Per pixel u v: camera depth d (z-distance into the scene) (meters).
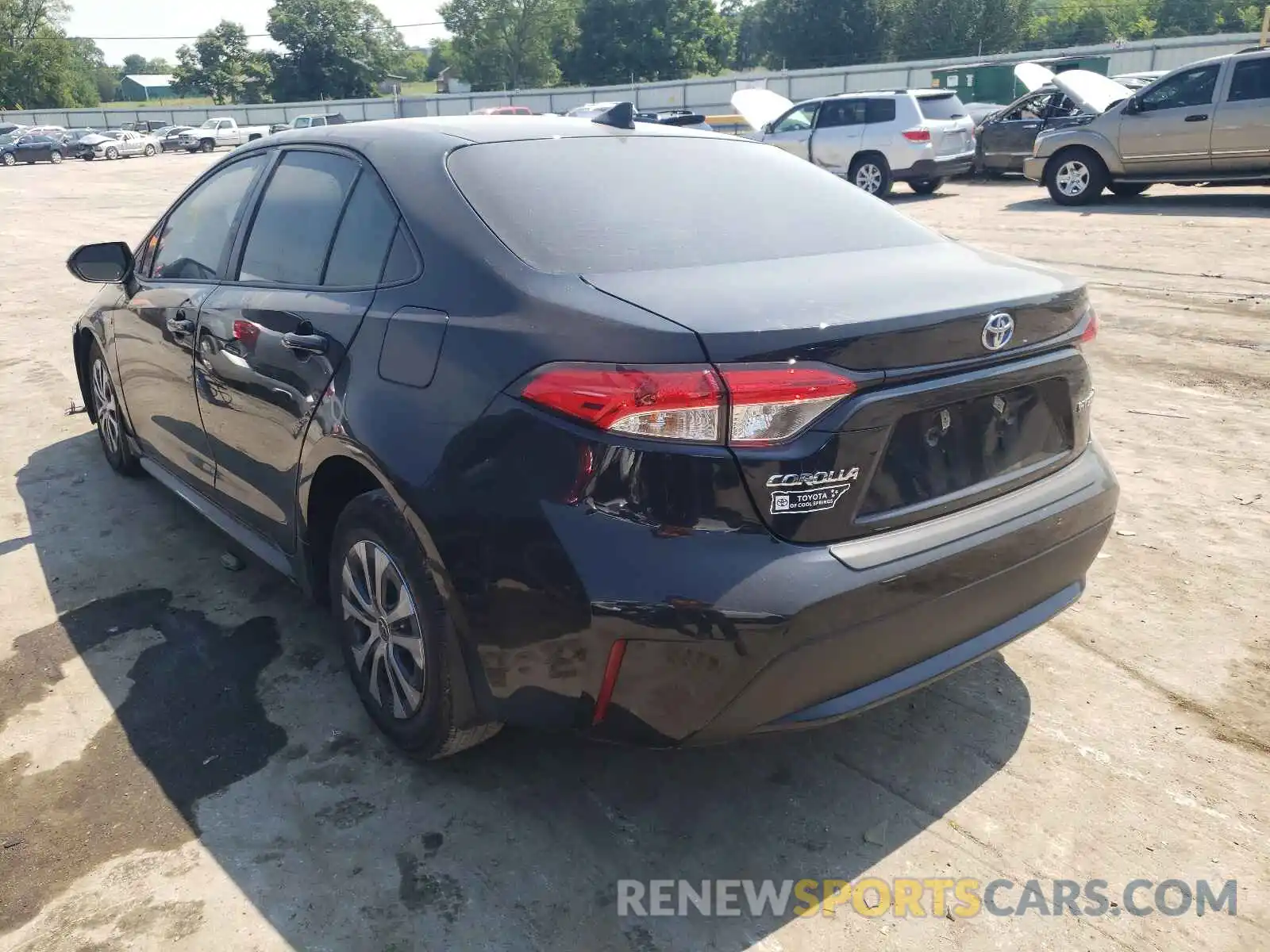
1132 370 6.02
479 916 2.19
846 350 1.99
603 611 1.99
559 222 2.49
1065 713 2.88
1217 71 12.19
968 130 16.81
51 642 3.32
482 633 2.20
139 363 3.98
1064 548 2.47
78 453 5.19
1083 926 2.15
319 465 2.67
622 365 1.97
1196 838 2.39
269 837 2.42
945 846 2.38
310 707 2.95
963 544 2.20
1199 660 3.11
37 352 7.48
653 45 85.25
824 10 75.81
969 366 2.19
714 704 2.03
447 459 2.21
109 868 2.33
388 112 62.56
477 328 2.24
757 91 20.56
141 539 4.10
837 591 2.00
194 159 42.50
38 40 80.56
